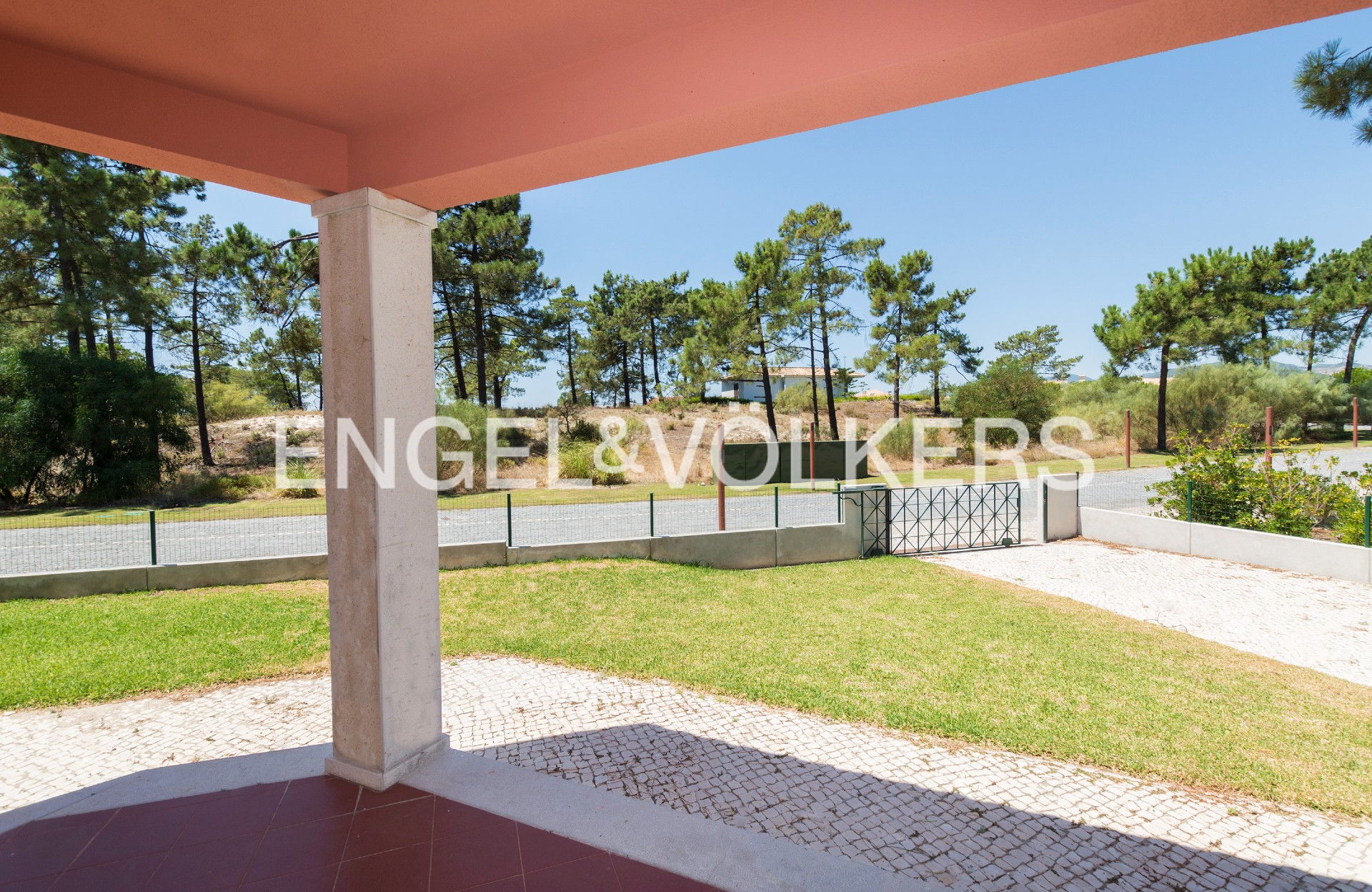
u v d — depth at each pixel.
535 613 7.08
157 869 2.56
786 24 2.22
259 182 3.03
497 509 14.44
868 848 3.03
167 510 15.09
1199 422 26.38
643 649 6.04
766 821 3.26
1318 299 28.05
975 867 2.91
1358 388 28.95
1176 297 24.80
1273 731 4.36
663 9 2.25
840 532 10.23
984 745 4.18
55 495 16.50
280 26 2.27
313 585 7.91
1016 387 24.55
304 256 17.27
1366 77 6.01
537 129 2.69
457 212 24.20
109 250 18.38
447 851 2.70
